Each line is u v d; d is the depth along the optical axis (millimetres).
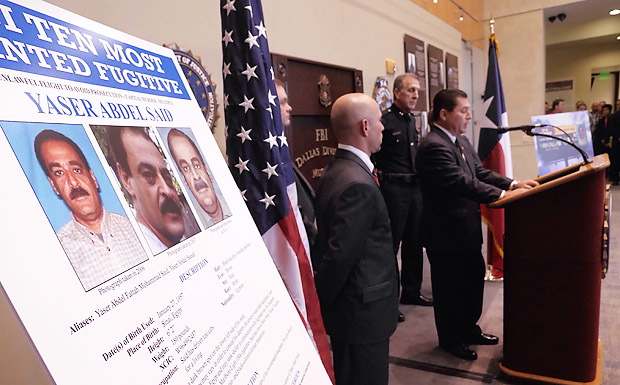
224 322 599
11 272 362
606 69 10547
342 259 1246
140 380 426
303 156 2820
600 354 2033
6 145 403
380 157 2988
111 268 457
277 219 1207
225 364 557
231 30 1265
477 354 2232
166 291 520
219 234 706
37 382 737
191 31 1945
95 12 1548
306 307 1185
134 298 469
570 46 10602
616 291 2967
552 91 11258
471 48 6656
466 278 2154
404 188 2904
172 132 692
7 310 730
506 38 7324
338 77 3178
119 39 650
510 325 1933
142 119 627
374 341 1330
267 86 1274
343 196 1287
